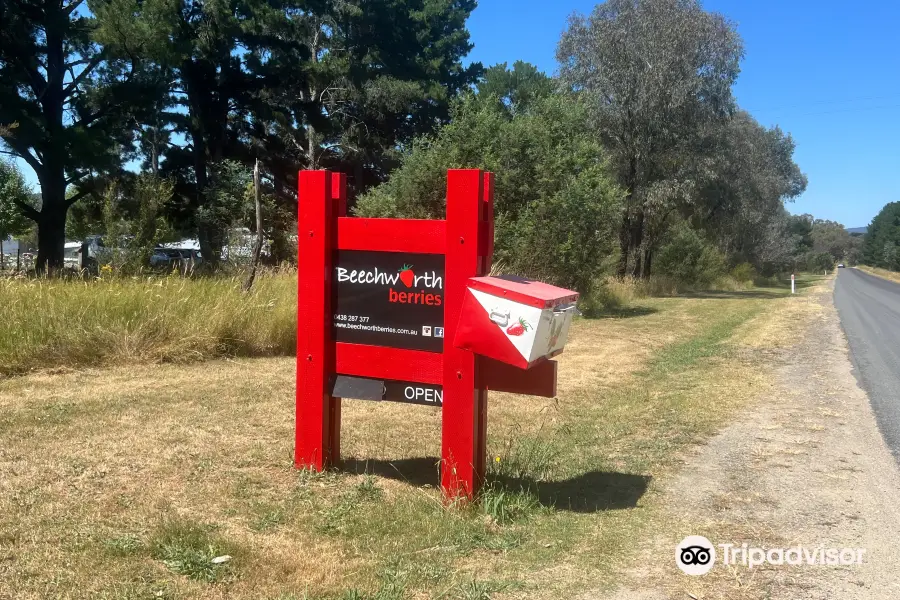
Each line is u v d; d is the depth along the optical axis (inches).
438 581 140.6
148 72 1056.2
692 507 187.5
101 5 979.3
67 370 322.7
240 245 602.2
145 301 366.3
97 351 339.3
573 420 287.6
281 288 452.4
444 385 181.6
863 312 904.3
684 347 513.0
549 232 713.0
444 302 183.3
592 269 764.6
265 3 1223.5
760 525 175.3
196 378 322.0
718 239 1724.9
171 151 1322.6
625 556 155.6
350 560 148.4
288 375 337.1
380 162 1428.4
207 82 1264.8
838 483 207.9
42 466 194.5
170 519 162.2
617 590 139.6
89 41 1017.5
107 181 1084.5
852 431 270.5
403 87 1310.3
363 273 193.3
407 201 710.5
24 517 159.5
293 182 1406.3
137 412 258.7
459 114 776.3
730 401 323.6
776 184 1964.8
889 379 389.7
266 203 888.9
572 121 823.1
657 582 143.5
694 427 274.7
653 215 1293.1
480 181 181.2
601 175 780.0
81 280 407.8
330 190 196.4
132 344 348.5
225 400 283.6
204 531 157.2
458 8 1683.1
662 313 801.6
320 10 1298.0
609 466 225.1
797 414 298.7
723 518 179.6
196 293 395.2
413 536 161.6
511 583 140.3
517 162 733.9
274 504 177.0
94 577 133.3
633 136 1189.1
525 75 1556.3
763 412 301.9
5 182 1074.1
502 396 331.9
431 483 198.5
